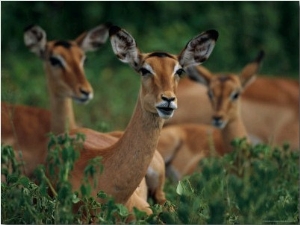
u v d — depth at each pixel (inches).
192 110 670.5
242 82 599.2
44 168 386.3
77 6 855.1
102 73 777.6
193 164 571.2
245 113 679.7
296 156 463.8
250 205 335.3
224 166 458.9
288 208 361.1
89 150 393.4
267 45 873.5
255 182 345.7
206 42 394.9
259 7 884.0
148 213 392.5
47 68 555.2
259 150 459.5
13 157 390.3
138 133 373.7
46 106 716.7
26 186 365.7
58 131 539.2
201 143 575.5
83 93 546.0
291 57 884.0
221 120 562.9
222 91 572.1
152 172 443.2
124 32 382.6
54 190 375.6
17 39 826.2
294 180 443.5
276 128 678.5
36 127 541.3
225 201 360.2
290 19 892.6
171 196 425.7
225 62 847.1
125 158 374.0
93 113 702.5
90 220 362.0
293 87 690.2
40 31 559.5
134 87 757.3
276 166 450.3
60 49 553.6
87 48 582.6
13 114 539.8
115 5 847.7
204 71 597.6
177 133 575.5
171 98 365.1
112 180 374.3
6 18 828.0
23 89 725.9
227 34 853.8
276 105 678.5
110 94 738.8
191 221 341.1
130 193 378.0
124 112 707.4
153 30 823.1
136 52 382.9
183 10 854.5
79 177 382.0
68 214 341.1
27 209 353.4
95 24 848.9
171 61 376.8
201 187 359.9
